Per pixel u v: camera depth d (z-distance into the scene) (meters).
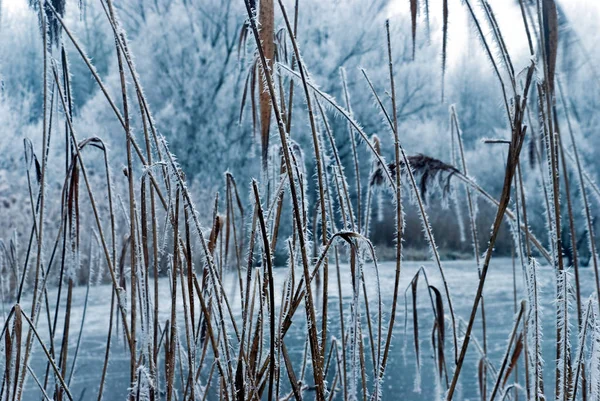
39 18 1.84
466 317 7.92
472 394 4.54
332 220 2.06
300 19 24.80
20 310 1.87
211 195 14.05
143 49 25.33
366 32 24.34
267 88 1.51
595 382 1.78
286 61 1.94
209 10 25.34
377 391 1.82
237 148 24.00
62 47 1.93
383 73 23.78
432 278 11.72
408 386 5.08
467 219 16.64
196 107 24.39
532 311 1.93
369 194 2.21
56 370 1.91
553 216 1.90
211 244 2.03
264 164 1.74
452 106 2.88
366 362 3.71
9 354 1.85
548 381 4.81
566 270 1.81
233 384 1.65
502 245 18.45
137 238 1.95
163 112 24.19
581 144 12.04
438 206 16.45
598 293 2.00
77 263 2.11
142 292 1.92
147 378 1.84
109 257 1.95
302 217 1.66
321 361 1.64
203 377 3.95
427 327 7.16
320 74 24.67
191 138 24.17
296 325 6.86
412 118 24.81
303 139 20.22
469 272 15.09
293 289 1.67
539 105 1.87
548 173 1.86
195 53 25.19
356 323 1.79
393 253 16.69
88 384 5.30
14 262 2.62
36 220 2.06
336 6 24.47
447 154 23.98
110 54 20.52
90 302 10.10
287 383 3.36
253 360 1.75
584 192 2.04
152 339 1.93
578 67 1.67
